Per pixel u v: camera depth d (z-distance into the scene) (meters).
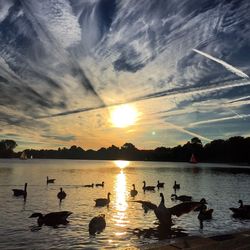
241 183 69.12
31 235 20.84
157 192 51.25
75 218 26.89
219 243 8.90
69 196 42.56
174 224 24.88
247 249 8.66
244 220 27.02
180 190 54.62
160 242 9.28
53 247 18.16
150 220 26.38
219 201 40.91
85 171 112.62
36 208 32.19
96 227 21.86
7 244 18.70
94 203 36.34
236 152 196.62
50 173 94.75
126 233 21.75
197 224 25.08
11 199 38.44
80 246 18.45
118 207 33.53
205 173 107.81
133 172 112.12
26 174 87.44
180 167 162.62
